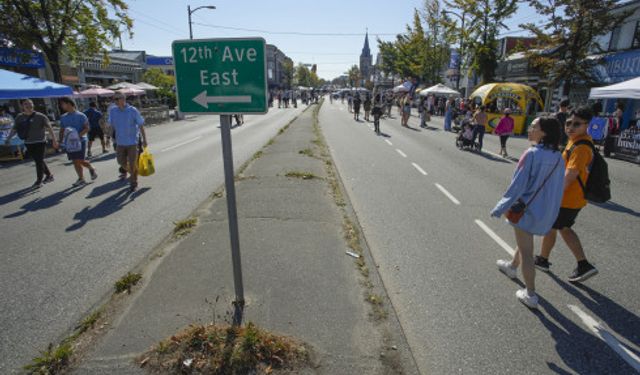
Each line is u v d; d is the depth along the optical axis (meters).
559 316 3.60
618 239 5.56
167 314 3.32
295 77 126.44
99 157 11.98
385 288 3.96
